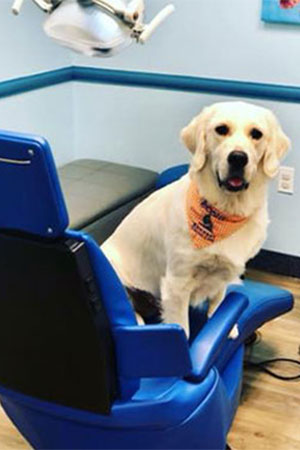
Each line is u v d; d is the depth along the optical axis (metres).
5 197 1.06
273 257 2.94
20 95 2.88
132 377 1.24
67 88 3.20
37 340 1.23
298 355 2.28
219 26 2.74
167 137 3.08
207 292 1.79
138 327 1.18
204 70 2.86
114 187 2.76
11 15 2.72
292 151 2.75
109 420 1.29
